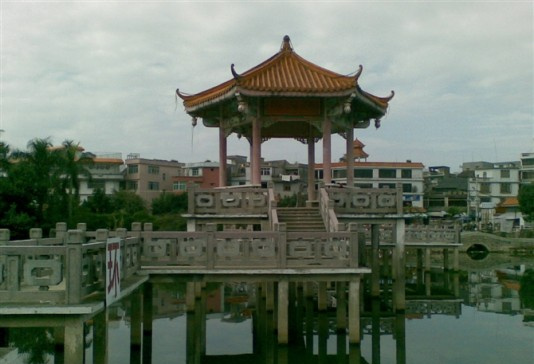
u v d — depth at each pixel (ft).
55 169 138.00
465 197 287.28
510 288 112.27
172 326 72.02
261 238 51.03
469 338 66.08
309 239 51.47
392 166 260.01
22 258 32.14
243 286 118.01
